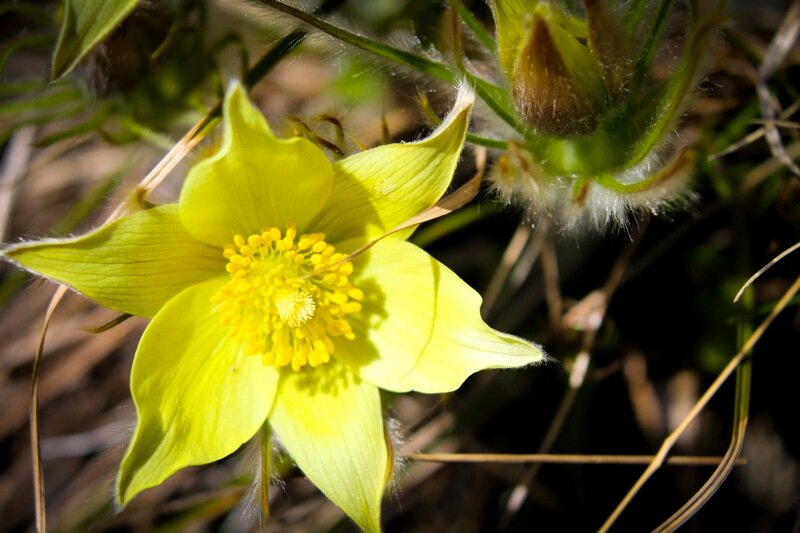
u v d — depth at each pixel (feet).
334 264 0.68
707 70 0.71
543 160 0.72
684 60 0.69
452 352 0.68
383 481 0.68
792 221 0.82
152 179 0.72
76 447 0.88
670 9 0.71
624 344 0.85
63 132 0.80
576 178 0.72
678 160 0.69
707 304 0.84
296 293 0.69
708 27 0.68
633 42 0.70
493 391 0.84
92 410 0.88
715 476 0.75
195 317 0.69
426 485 0.85
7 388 0.89
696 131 0.82
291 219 0.69
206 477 0.87
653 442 0.85
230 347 0.69
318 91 0.85
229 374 0.69
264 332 0.70
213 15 0.79
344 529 0.83
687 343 0.85
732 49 0.83
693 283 0.84
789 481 0.84
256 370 0.69
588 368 0.84
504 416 0.85
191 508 0.83
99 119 0.81
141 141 0.83
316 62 0.85
